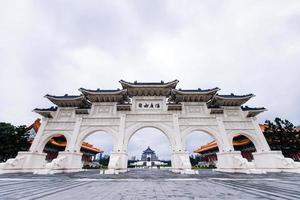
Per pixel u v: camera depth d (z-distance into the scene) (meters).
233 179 16.53
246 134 30.03
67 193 9.34
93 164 58.06
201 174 22.75
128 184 13.16
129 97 34.00
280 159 26.25
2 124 36.22
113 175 21.77
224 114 31.42
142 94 32.56
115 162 25.09
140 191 9.95
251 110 30.81
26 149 36.06
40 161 28.78
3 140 33.31
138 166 68.38
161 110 31.19
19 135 35.53
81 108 32.03
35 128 42.31
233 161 26.34
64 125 30.62
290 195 8.52
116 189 10.70
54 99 31.53
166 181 15.17
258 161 28.59
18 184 13.33
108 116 30.62
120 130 29.11
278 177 18.22
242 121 30.78
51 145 40.88
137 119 30.36
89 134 30.31
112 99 32.09
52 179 17.03
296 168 24.89
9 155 34.44
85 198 8.04
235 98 31.56
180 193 9.26
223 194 8.91
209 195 8.66
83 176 20.36
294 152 32.88
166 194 8.98
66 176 20.39
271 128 35.12
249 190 10.14
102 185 12.62
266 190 10.09
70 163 27.05
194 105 31.91
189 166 24.25
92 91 31.28
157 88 31.97
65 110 32.00
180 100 32.34
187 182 14.36
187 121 30.25
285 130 34.50
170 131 29.34
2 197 8.29
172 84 31.75
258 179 16.44
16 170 25.61
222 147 28.52
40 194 9.05
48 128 30.48
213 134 29.50
